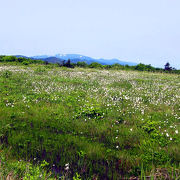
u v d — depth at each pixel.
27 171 3.41
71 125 6.29
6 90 10.58
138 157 4.41
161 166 3.97
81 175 3.77
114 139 5.42
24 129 5.65
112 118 7.22
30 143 4.87
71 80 16.22
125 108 8.87
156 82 19.03
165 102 10.32
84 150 4.63
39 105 8.37
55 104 8.70
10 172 3.26
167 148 4.82
